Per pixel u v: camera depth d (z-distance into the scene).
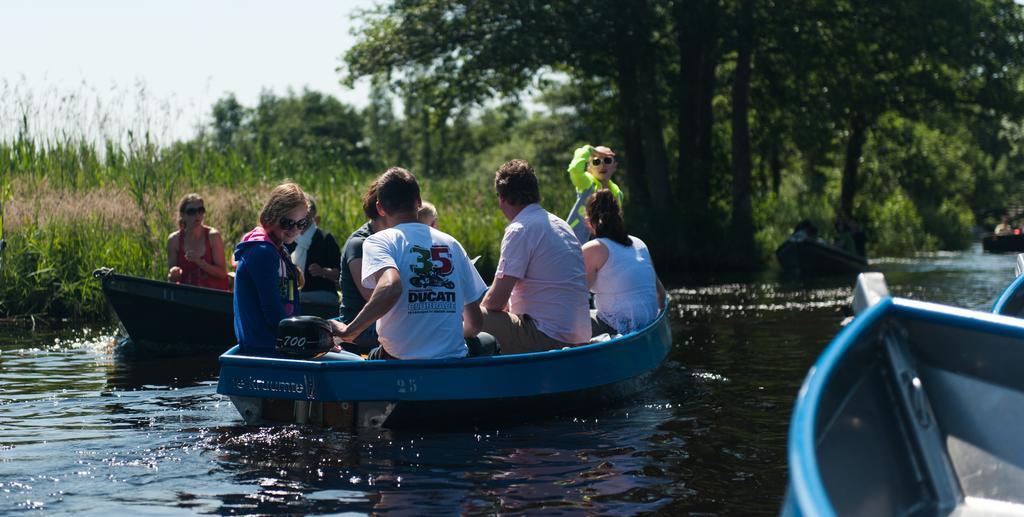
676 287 17.94
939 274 21.62
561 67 29.20
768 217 29.30
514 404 5.23
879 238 37.09
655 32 25.38
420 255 5.16
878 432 2.86
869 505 2.62
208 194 12.91
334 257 8.19
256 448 4.60
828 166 38.03
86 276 10.98
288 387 5.00
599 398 5.73
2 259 10.96
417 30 25.48
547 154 57.09
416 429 5.00
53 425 5.18
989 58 26.02
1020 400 3.02
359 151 85.25
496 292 5.82
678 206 25.69
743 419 5.41
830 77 26.36
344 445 4.67
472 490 3.91
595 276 6.55
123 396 6.13
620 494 3.86
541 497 3.82
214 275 9.00
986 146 75.38
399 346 5.13
